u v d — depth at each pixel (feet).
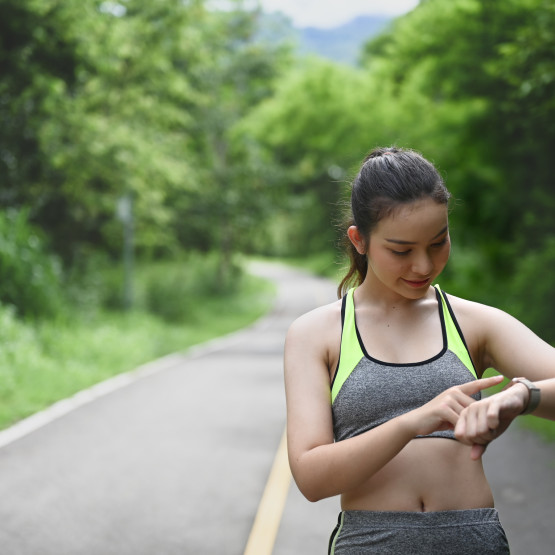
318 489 5.66
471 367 6.18
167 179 77.15
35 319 52.60
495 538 6.02
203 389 38.24
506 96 55.42
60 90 56.54
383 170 5.88
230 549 15.61
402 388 6.04
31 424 28.89
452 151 65.36
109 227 79.77
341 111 117.39
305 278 201.36
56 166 60.08
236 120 127.65
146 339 61.62
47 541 16.06
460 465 6.11
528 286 49.26
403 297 6.31
